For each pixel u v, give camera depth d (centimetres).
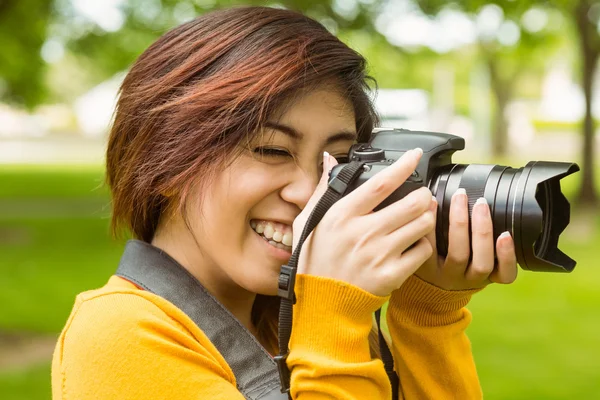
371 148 135
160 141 132
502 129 3216
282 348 123
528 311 686
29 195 1895
